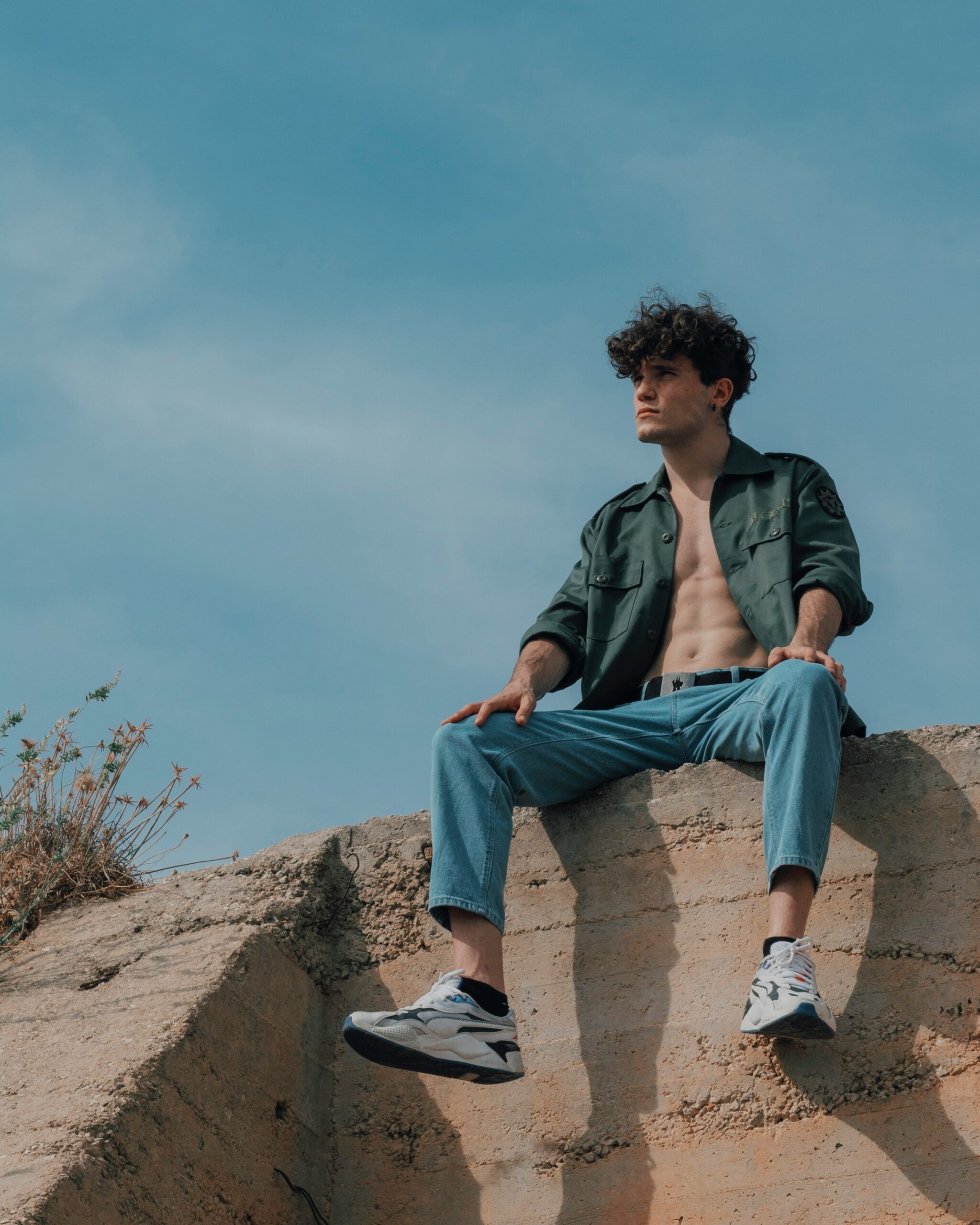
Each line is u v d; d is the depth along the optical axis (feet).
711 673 12.51
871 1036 10.68
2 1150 9.60
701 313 14.25
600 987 11.73
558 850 12.48
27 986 12.39
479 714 12.12
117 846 14.62
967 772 11.55
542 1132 11.30
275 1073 11.69
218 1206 10.48
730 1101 10.79
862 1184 10.14
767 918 11.44
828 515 13.30
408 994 12.51
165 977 11.88
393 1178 11.61
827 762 11.11
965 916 10.96
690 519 13.79
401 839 13.30
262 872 13.25
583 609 13.78
